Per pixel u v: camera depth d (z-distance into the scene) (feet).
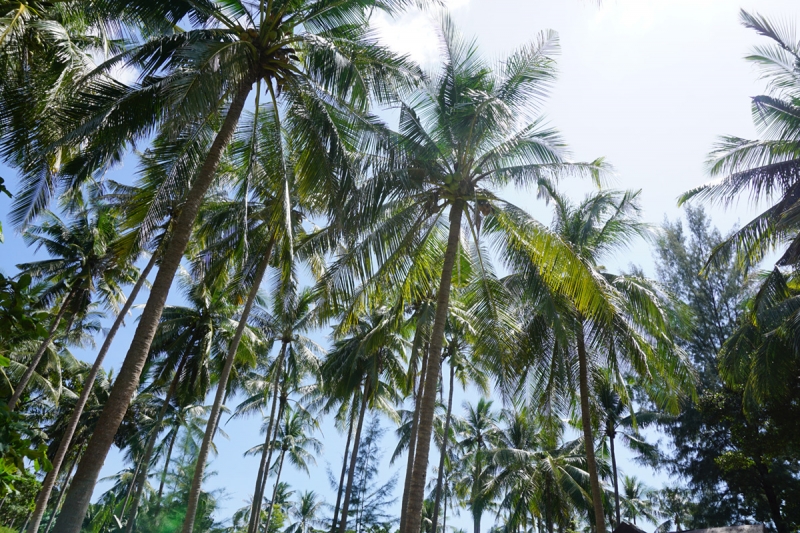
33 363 76.84
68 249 81.20
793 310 56.95
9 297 10.56
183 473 95.61
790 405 66.49
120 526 95.81
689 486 91.76
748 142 58.90
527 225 42.14
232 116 34.60
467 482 119.85
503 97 44.75
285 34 37.52
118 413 26.12
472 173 44.34
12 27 31.22
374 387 86.28
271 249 62.90
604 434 109.40
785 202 56.75
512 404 56.95
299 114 37.14
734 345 65.00
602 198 62.34
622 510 141.59
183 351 88.33
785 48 56.34
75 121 33.37
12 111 34.99
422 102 44.47
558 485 90.38
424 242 47.03
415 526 33.88
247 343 88.79
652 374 59.11
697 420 85.97
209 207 66.90
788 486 76.07
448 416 88.58
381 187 41.32
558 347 60.64
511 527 109.40
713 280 96.84
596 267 59.31
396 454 113.60
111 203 74.64
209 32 36.70
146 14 36.73
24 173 38.22
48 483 65.36
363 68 39.22
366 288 46.62
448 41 46.24
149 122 34.81
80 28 43.78
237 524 148.56
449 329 84.79
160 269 29.66
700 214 101.91
